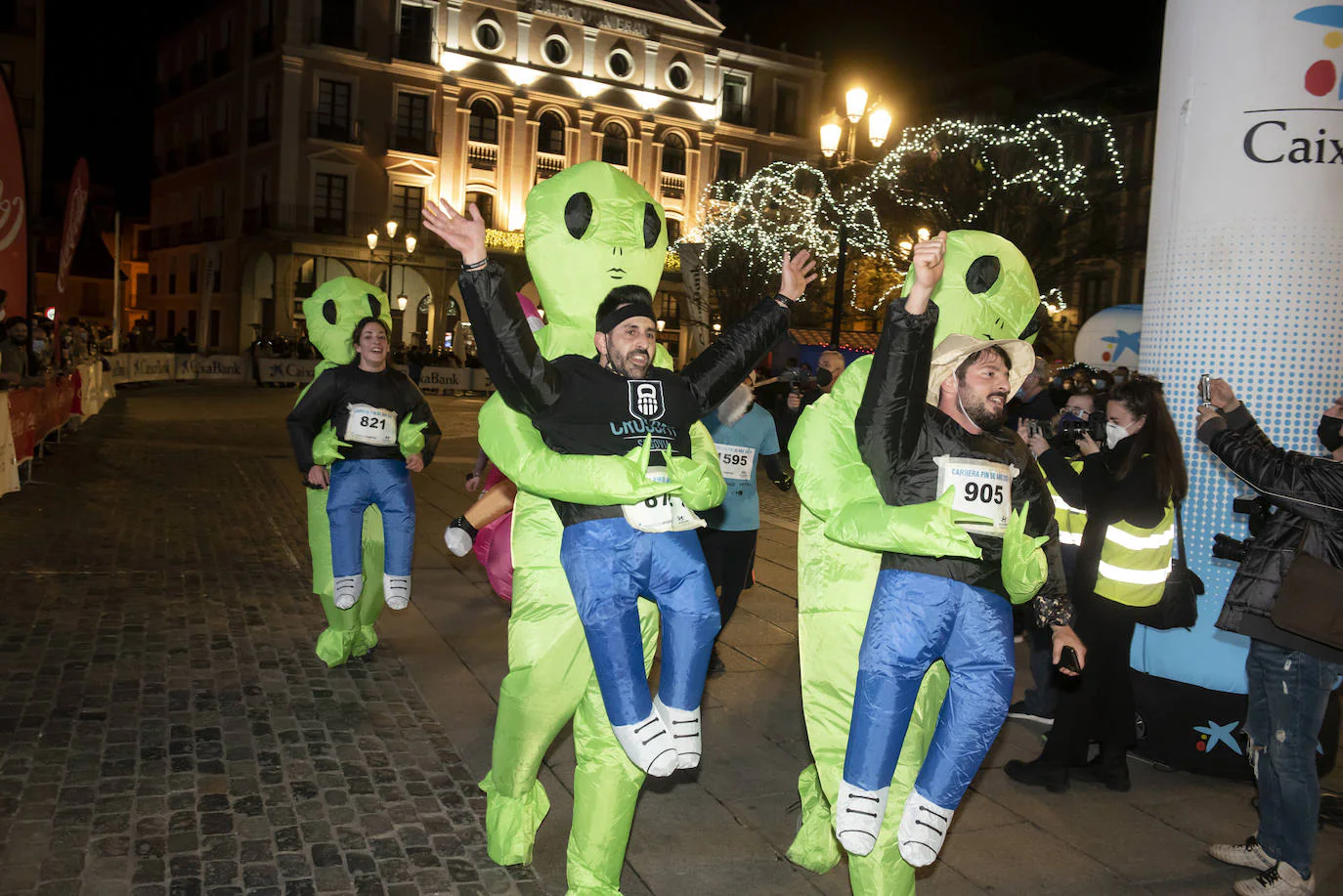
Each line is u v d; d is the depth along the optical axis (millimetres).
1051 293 26094
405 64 41406
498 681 5867
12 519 9648
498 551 5781
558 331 3859
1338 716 5016
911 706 3119
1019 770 4879
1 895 3436
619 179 3885
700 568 3451
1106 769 4855
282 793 4312
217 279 44812
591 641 3338
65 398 15930
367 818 4148
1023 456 3336
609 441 3430
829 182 13523
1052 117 29344
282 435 18734
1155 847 4289
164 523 9961
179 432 18312
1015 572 3064
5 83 12656
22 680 5434
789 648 6863
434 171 42500
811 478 3395
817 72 50562
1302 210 4977
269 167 40906
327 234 40812
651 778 4734
